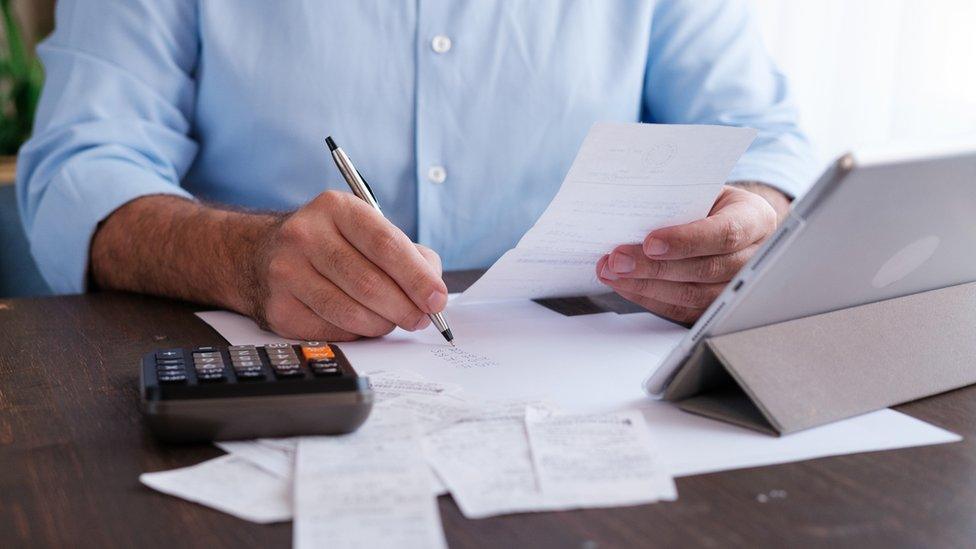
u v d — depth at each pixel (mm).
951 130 1735
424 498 493
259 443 567
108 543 461
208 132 1284
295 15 1233
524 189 1335
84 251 1053
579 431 584
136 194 1065
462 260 1339
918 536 477
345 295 801
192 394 562
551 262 850
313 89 1246
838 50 1886
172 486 516
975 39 1687
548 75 1309
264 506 493
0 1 2209
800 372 632
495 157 1311
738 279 598
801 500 513
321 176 1268
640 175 756
